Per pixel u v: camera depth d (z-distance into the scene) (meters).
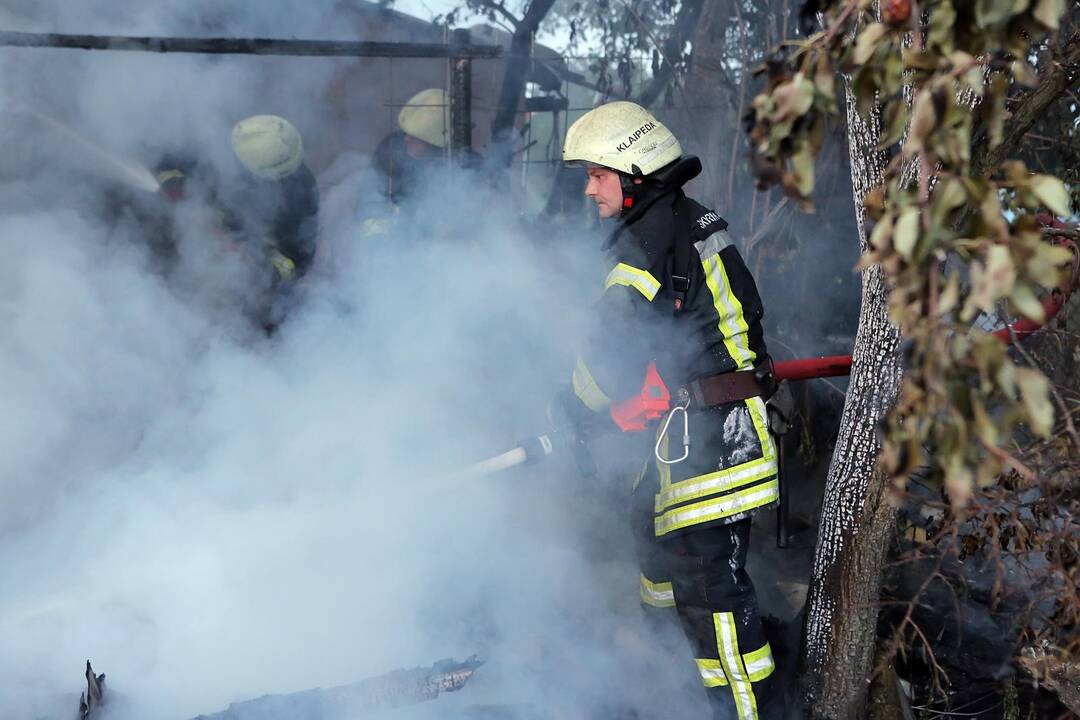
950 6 0.89
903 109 0.95
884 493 2.13
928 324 0.88
